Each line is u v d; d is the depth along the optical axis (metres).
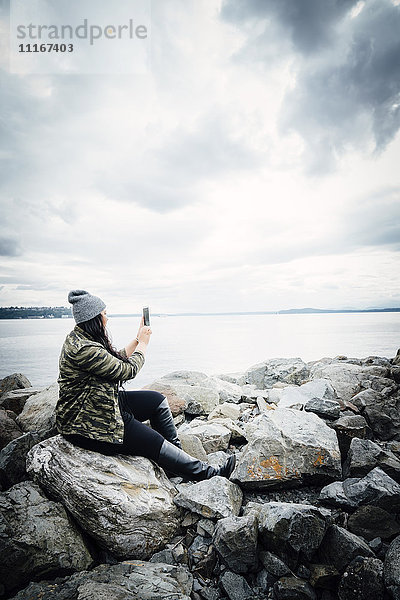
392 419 3.18
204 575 2.03
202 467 2.56
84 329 2.35
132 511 2.12
